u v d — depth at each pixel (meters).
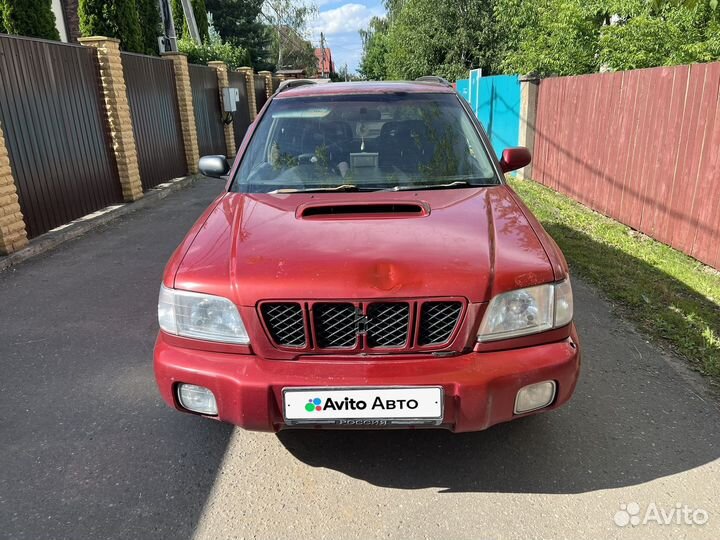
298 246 2.28
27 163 6.19
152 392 3.17
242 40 31.83
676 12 7.89
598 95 7.34
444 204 2.70
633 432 2.71
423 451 2.62
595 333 3.78
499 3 14.94
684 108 5.41
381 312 2.11
